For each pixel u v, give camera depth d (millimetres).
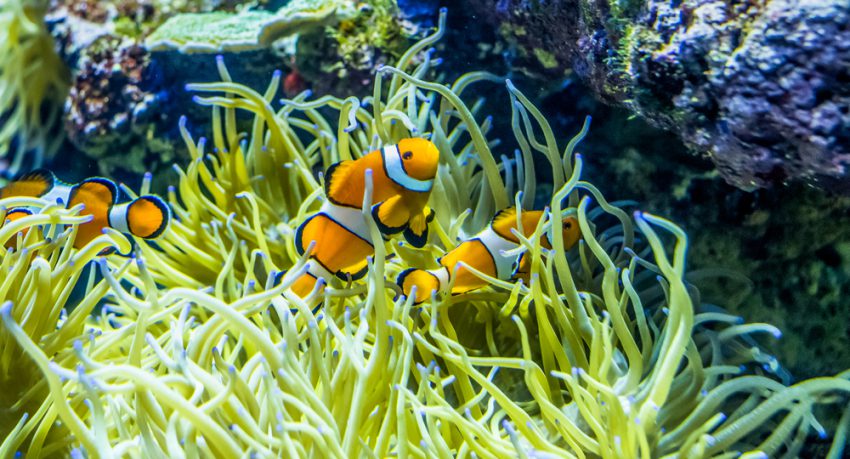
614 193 449
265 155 491
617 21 366
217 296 420
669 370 335
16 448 344
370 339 400
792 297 398
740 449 358
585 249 417
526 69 465
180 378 335
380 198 367
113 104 569
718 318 366
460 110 416
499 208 427
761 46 317
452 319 417
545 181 470
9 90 707
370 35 495
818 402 373
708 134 345
